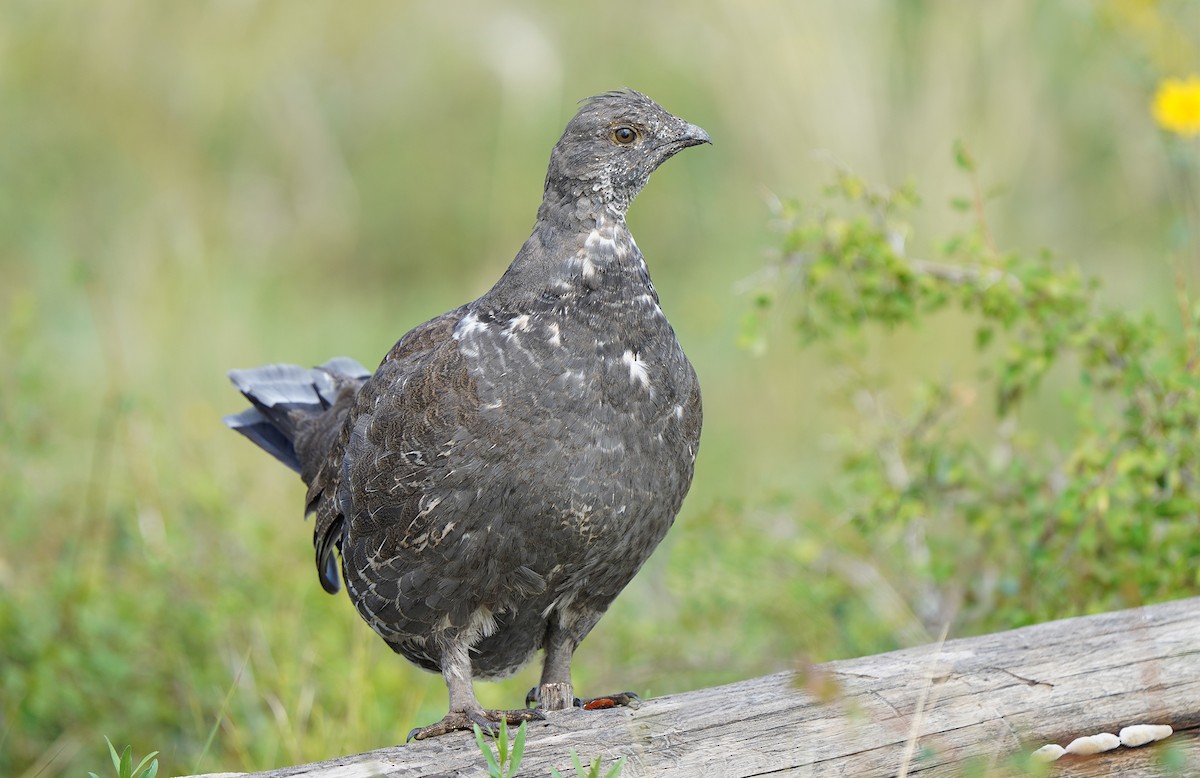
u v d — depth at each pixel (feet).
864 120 52.80
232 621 32.60
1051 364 30.73
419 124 61.82
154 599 32.55
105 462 37.58
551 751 20.47
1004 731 20.83
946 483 31.17
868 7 53.78
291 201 60.18
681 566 34.17
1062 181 53.83
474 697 23.54
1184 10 46.03
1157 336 30.12
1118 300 47.42
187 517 35.47
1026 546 30.40
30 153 58.54
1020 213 52.95
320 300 58.39
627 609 35.42
